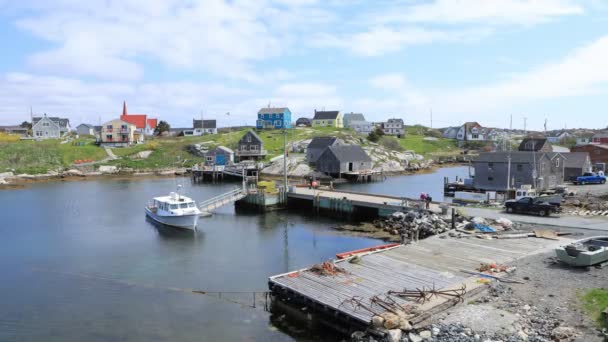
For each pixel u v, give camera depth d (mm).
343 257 28016
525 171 58438
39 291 26609
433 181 89500
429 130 194250
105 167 100688
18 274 29938
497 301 19453
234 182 90312
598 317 17406
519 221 35812
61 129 141625
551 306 18672
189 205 45656
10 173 88500
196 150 119312
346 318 18688
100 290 26656
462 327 17078
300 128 153500
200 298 25094
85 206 57875
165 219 45000
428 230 36000
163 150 118375
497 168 60875
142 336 20391
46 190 74062
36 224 46406
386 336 16906
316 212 51125
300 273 24031
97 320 22250
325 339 19609
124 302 24672
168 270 30562
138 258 33625
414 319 17719
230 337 20062
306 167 98188
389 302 19359
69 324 21828
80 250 36125
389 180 91875
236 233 41719
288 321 21656
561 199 43656
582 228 33094
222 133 153625
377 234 39719
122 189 76000
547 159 60562
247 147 113812
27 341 20094
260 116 155375
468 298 19875
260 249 35875
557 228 33250
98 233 42188
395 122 166500
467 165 121000
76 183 85000
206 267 31188
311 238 39125
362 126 168000
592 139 115875
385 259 26094
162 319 22250
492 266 23719
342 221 46438
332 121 165000
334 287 21688
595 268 23250
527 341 15898
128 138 123250
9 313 23250
